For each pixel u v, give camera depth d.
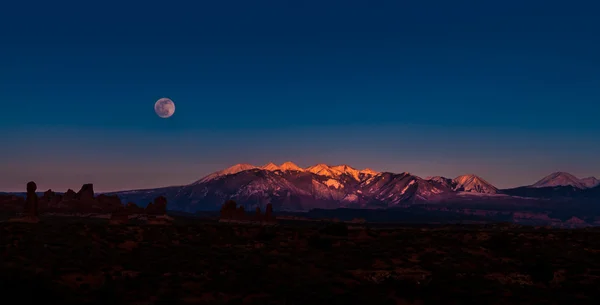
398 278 64.88
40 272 51.62
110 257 62.16
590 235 102.94
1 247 59.69
